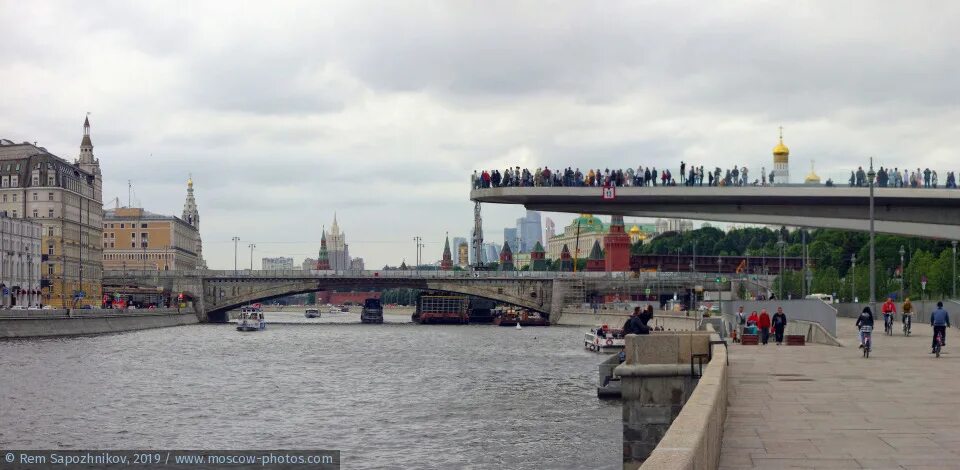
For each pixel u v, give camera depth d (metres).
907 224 114.19
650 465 13.72
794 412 30.91
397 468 53.84
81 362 113.88
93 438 62.69
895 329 85.88
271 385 93.69
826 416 29.97
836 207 115.19
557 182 117.94
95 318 180.62
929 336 75.00
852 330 85.69
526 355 133.38
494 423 68.25
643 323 50.09
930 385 38.62
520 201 119.44
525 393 86.06
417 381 97.31
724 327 81.31
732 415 30.33
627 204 118.06
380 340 175.38
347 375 104.25
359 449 59.19
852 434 26.53
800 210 115.88
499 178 120.19
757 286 191.62
